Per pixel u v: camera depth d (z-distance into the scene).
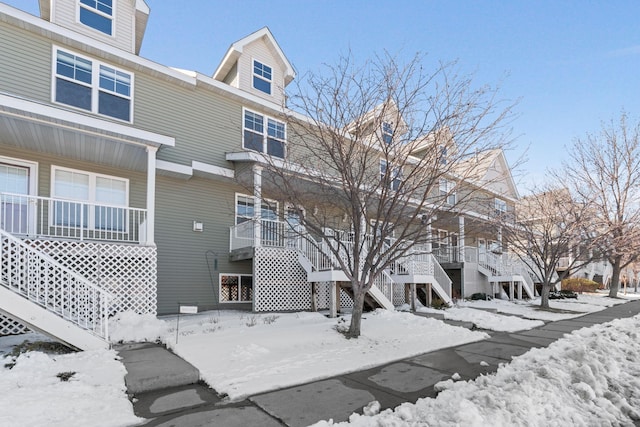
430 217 6.94
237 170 11.34
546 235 13.66
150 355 5.39
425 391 4.17
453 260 16.86
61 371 4.54
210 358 5.14
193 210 11.05
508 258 17.23
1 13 8.21
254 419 3.39
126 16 10.70
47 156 8.99
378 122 6.55
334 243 9.88
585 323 9.66
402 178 7.12
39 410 3.39
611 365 4.95
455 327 7.98
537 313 11.75
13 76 8.34
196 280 10.86
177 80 10.72
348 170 6.63
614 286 19.69
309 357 5.38
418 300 12.99
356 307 6.84
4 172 8.50
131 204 10.13
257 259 10.22
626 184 16.66
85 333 5.61
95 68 9.44
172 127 10.58
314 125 8.23
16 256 5.94
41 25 8.62
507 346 6.56
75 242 7.32
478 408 3.37
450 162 6.52
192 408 3.67
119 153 9.02
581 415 3.50
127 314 7.28
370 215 10.80
